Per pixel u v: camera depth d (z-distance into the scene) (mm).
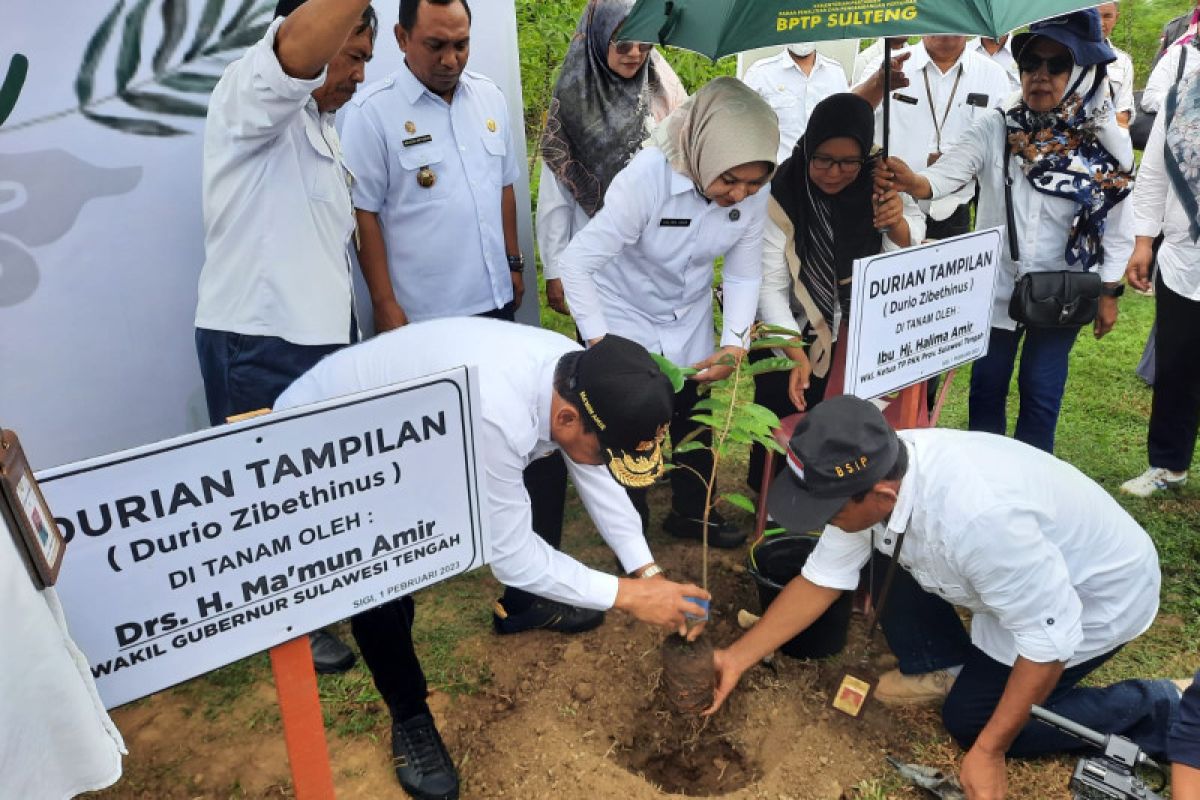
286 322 2729
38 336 3070
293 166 2678
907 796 2564
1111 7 5477
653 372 1914
